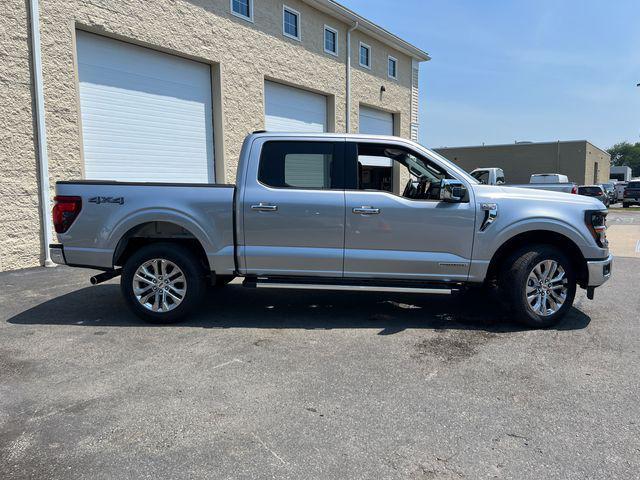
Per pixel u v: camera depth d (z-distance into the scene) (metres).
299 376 3.90
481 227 5.02
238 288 7.05
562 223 5.00
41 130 8.38
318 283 5.16
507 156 43.22
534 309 5.08
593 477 2.61
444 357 4.32
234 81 12.42
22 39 8.11
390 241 5.08
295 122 15.22
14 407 3.37
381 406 3.39
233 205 5.13
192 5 11.16
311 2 14.77
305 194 5.11
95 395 3.55
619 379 3.86
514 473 2.64
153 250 5.16
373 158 5.37
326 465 2.71
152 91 10.69
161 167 11.00
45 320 5.41
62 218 5.21
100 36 9.55
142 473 2.63
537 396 3.56
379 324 5.32
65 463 2.72
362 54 18.25
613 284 7.48
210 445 2.90
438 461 2.75
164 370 4.02
